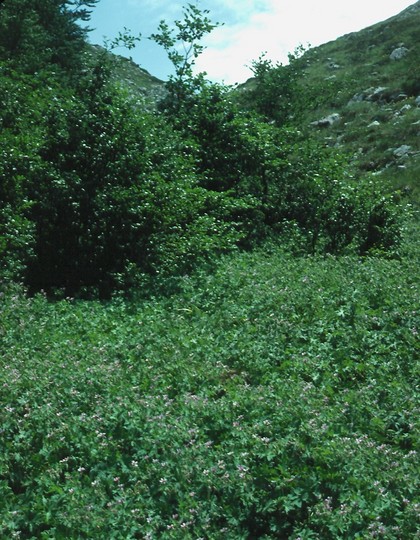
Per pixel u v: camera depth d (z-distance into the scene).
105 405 8.46
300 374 10.20
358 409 8.79
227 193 18.25
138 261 15.41
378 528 6.26
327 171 20.77
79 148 15.42
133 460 7.58
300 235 19.38
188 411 8.47
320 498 6.76
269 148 20.30
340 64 59.72
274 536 6.66
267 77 29.39
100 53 17.41
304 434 7.77
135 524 6.57
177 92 21.38
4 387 8.77
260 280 14.18
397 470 7.09
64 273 15.39
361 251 19.62
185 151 19.52
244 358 10.52
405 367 10.34
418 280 14.62
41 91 18.27
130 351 10.69
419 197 32.56
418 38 57.06
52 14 35.47
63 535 6.50
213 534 6.49
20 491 7.35
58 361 10.02
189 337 11.30
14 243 13.98
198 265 15.75
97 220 15.26
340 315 12.08
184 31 21.09
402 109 43.59
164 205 15.60
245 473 7.16
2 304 12.62
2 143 15.05
